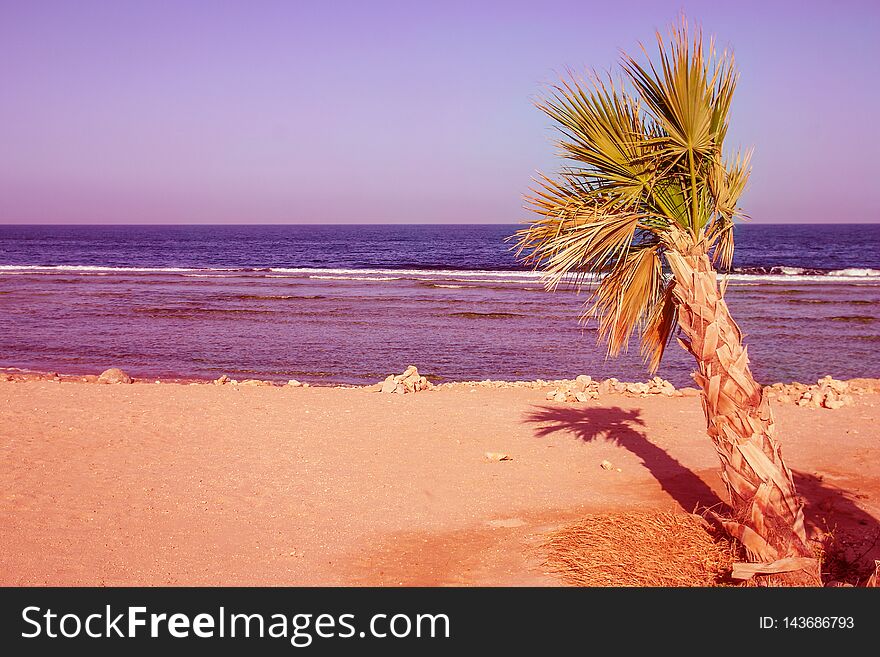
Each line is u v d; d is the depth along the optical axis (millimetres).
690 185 5277
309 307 33688
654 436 9359
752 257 71438
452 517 6762
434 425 9898
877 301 34250
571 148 5453
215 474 7832
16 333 25656
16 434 9125
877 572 5223
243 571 5633
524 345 23453
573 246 5348
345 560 5852
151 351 22141
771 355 21391
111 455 8383
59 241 129250
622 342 6000
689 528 6207
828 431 9391
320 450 8750
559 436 9359
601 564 5621
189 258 81688
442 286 44125
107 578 5473
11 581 5379
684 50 4941
